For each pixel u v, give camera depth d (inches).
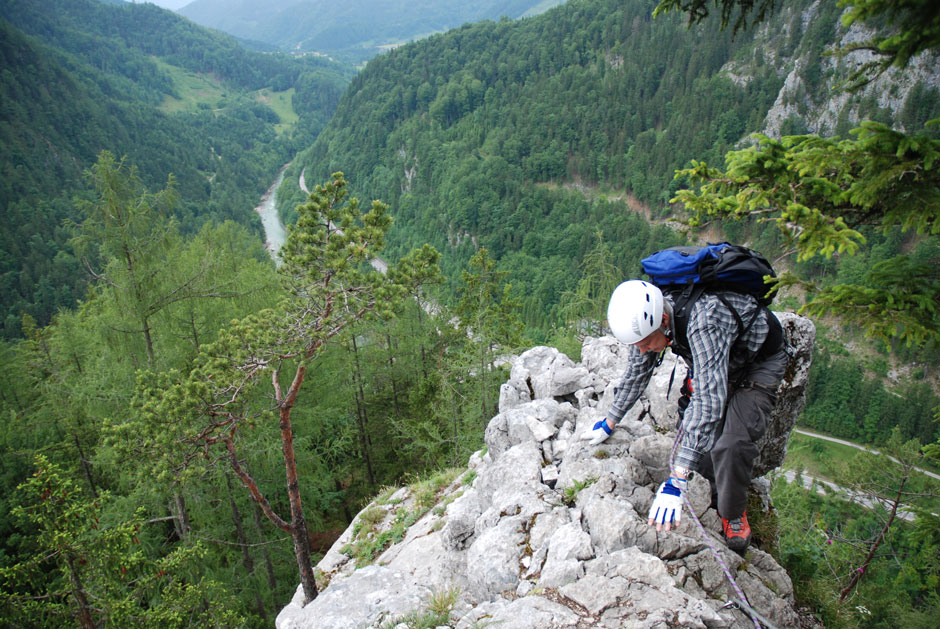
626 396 185.8
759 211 126.8
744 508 150.0
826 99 5511.8
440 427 813.9
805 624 167.9
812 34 5689.0
